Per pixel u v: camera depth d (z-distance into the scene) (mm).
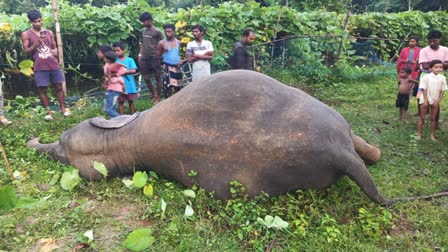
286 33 10047
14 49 7551
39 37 6062
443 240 3129
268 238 3127
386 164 4621
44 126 5977
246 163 3488
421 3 21234
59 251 3008
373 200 3580
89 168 4262
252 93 3639
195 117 3674
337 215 3467
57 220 3406
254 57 9023
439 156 4918
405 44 12781
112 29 8109
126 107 7082
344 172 3525
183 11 8883
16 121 6160
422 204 3684
